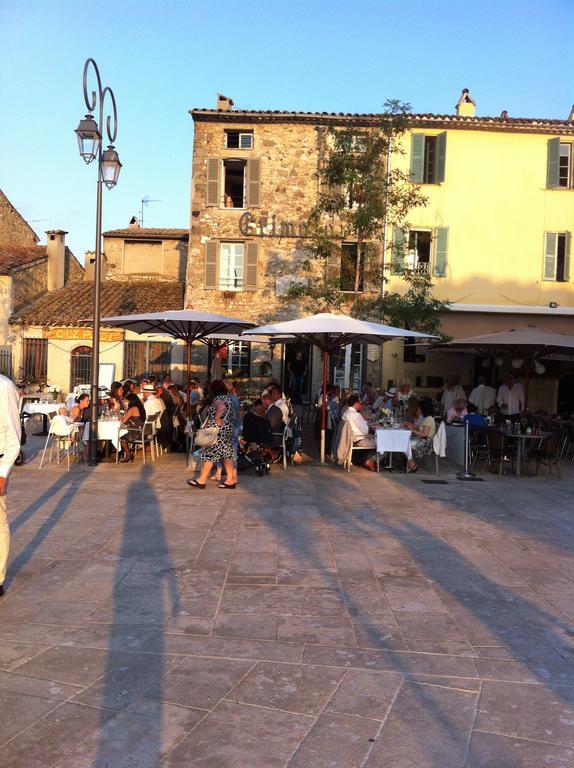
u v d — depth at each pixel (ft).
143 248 99.35
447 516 29.94
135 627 16.80
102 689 13.52
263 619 17.51
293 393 80.38
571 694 13.79
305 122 77.92
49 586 19.70
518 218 77.00
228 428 34.91
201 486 34.83
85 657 15.01
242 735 11.96
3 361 82.23
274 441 41.19
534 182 77.00
